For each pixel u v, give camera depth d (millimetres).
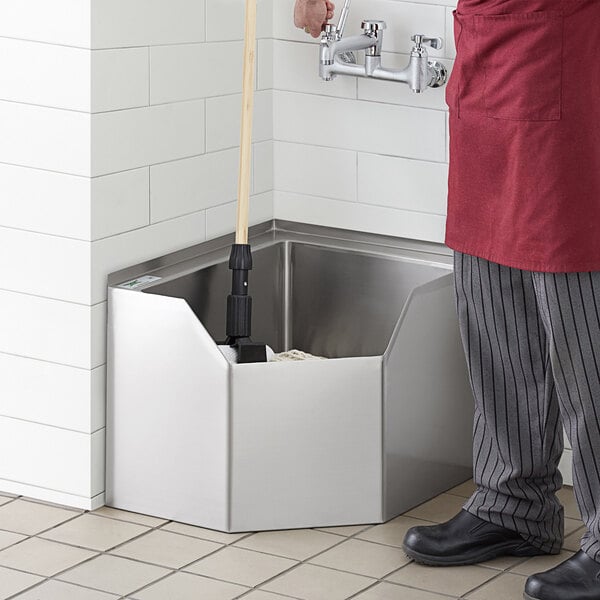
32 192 3582
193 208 3906
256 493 3482
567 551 3445
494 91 3004
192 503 3529
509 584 3238
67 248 3564
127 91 3592
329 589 3191
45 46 3492
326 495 3520
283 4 4090
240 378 3410
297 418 3457
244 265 3729
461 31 3074
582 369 3047
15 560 3326
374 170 4059
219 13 3895
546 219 2965
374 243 4109
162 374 3512
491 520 3346
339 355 4145
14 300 3658
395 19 3924
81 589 3180
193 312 3543
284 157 4203
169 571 3277
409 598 3152
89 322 3562
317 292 4145
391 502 3586
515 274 3160
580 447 3104
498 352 3254
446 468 3793
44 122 3529
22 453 3729
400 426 3584
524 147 2959
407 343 3562
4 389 3723
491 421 3303
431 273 3920
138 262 3721
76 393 3615
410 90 3945
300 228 4227
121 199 3625
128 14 3557
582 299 3008
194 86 3838
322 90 4090
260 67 4105
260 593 3168
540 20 2881
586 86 2910
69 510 3650
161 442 3549
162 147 3750
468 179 3123
